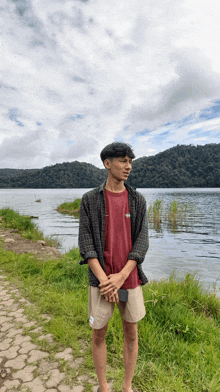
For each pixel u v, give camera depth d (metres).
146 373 2.03
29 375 1.99
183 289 3.86
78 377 1.97
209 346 2.43
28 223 10.66
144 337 2.48
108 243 1.51
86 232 1.51
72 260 5.06
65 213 22.72
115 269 1.52
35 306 3.26
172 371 2.04
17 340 2.50
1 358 2.21
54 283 4.14
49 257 6.00
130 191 1.58
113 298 1.38
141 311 1.57
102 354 1.59
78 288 4.04
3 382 1.90
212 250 8.63
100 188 1.55
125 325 1.59
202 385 1.90
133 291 1.53
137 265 1.58
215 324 3.15
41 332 2.65
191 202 34.34
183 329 2.74
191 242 10.08
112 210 1.53
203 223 16.09
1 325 2.79
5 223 11.17
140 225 1.58
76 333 2.59
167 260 7.29
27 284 4.03
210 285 5.12
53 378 1.95
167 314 2.92
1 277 4.36
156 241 10.30
